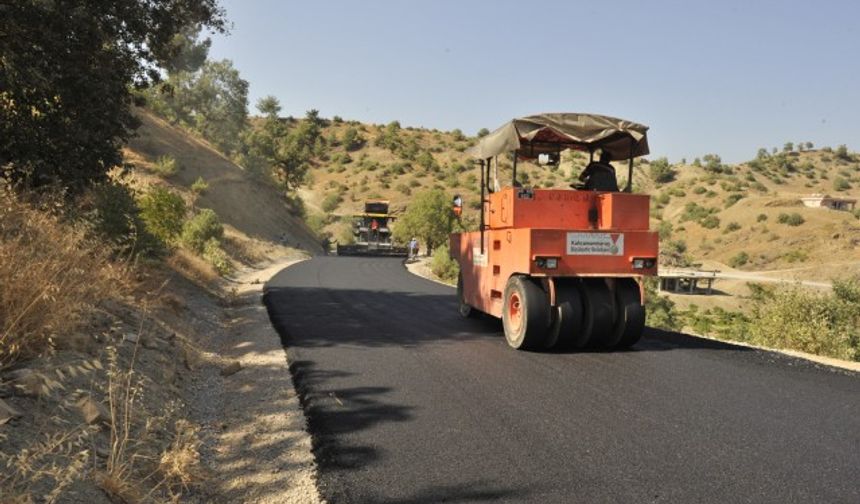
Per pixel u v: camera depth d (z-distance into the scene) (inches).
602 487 151.3
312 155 5551.2
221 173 2016.5
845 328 482.6
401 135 6441.9
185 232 929.5
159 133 1966.0
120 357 227.9
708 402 229.3
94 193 450.3
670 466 165.0
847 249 4114.2
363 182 4778.5
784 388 252.1
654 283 2583.7
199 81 2704.2
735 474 159.9
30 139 389.4
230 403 231.6
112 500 130.0
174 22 493.0
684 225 5442.9
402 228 2084.2
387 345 346.3
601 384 256.8
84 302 245.6
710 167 7455.7
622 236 328.2
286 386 253.4
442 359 307.7
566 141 374.0
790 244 4389.8
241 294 671.1
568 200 354.3
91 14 395.5
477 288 427.2
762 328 519.5
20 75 360.5
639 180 7052.2
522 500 143.6
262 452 178.2
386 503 142.6
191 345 321.7
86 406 166.1
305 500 145.6
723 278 2815.0
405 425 199.6
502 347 343.9
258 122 6136.8
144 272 405.7
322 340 362.3
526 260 322.3
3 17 354.6
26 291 189.0
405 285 805.2
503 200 363.3
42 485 122.0
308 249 2183.8
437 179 4891.7
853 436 191.2
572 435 190.4
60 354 196.2
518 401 229.0
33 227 233.1
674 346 353.1
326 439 186.1
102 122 420.8
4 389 156.4
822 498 145.9
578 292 334.6
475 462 167.6
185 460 151.3
